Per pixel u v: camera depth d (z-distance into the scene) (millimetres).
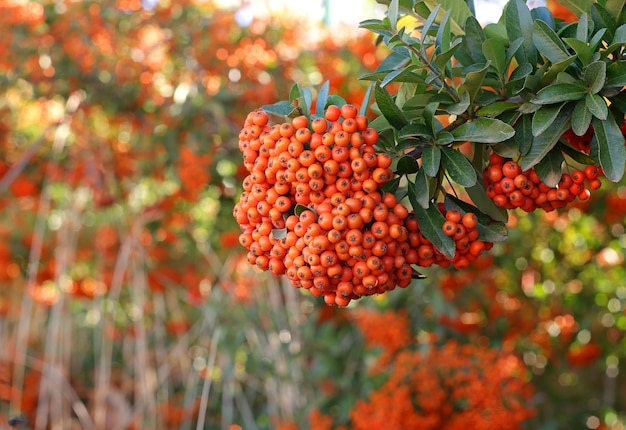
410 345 1157
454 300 1222
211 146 1220
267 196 498
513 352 1177
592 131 537
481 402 937
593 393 1444
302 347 1156
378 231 483
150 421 1148
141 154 1297
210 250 1354
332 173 482
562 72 501
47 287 1405
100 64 1248
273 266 508
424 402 962
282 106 525
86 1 1238
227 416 1202
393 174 511
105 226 1339
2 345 1235
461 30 561
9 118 1416
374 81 539
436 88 531
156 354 1322
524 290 1406
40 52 1234
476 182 526
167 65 1317
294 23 1311
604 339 1403
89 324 1445
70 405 1259
